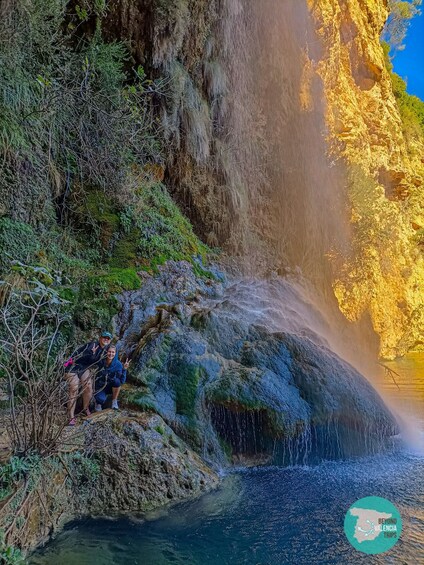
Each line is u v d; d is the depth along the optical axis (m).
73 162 8.54
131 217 8.84
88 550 3.46
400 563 3.28
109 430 4.58
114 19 9.16
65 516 3.90
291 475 5.22
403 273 23.89
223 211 11.79
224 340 6.71
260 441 5.75
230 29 12.39
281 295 10.67
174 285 8.22
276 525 3.89
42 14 7.09
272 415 5.68
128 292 7.27
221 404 5.76
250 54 13.73
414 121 32.62
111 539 3.64
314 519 4.00
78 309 6.62
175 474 4.54
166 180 11.05
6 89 6.57
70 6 8.74
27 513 3.44
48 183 7.77
